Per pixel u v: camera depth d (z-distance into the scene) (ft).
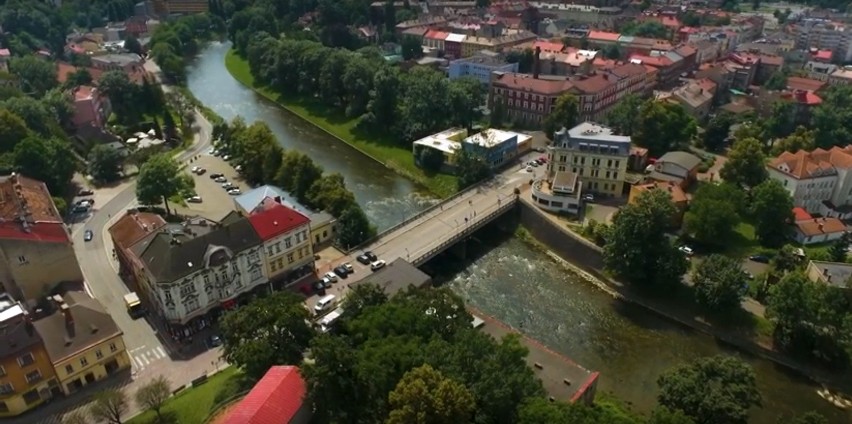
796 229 520.83
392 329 315.37
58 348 346.54
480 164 635.66
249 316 324.60
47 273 416.46
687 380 317.42
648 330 441.27
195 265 391.24
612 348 423.23
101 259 486.38
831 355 395.96
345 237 506.07
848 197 576.61
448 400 248.93
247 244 416.05
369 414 273.75
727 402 298.97
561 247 532.73
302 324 325.62
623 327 444.55
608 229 492.13
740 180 599.16
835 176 569.64
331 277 455.22
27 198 459.73
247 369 315.37
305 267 465.47
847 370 391.65
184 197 586.04
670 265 450.71
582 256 515.50
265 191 551.59
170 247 390.42
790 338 406.41
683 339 432.25
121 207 577.02
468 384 279.69
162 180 548.31
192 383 352.69
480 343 304.50
